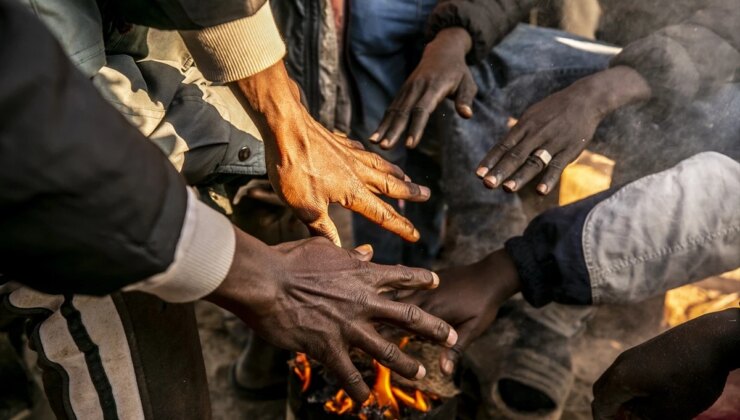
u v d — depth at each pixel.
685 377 1.12
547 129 1.48
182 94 1.26
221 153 1.31
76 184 0.72
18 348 1.59
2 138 0.67
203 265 0.87
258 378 1.88
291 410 1.52
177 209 0.83
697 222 1.38
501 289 1.45
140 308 1.13
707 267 1.43
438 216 2.10
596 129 1.69
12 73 0.66
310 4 1.68
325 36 1.71
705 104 1.62
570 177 1.90
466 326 1.42
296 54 1.75
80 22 1.01
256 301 0.98
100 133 0.73
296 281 1.02
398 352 1.09
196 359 1.25
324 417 1.40
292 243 1.09
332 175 1.26
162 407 1.18
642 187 1.42
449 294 1.43
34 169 0.69
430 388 1.46
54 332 1.11
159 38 1.26
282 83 1.19
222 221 0.90
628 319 1.87
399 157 1.98
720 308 1.96
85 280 0.79
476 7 1.69
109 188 0.74
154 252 0.80
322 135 1.29
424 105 1.54
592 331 1.87
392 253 2.16
